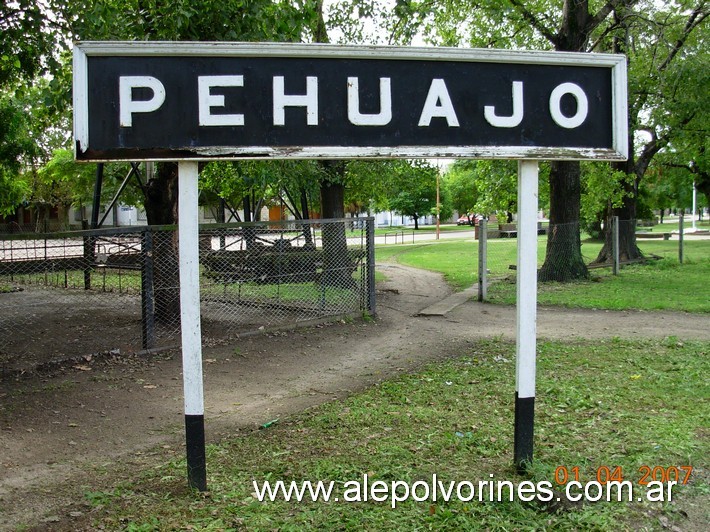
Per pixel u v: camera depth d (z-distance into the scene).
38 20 8.11
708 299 12.99
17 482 4.20
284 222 9.62
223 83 3.60
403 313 11.84
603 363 7.52
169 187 9.62
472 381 6.73
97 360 7.52
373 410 5.69
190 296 3.77
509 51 3.80
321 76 3.69
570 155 3.88
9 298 12.92
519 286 4.05
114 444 4.97
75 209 38.78
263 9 8.48
